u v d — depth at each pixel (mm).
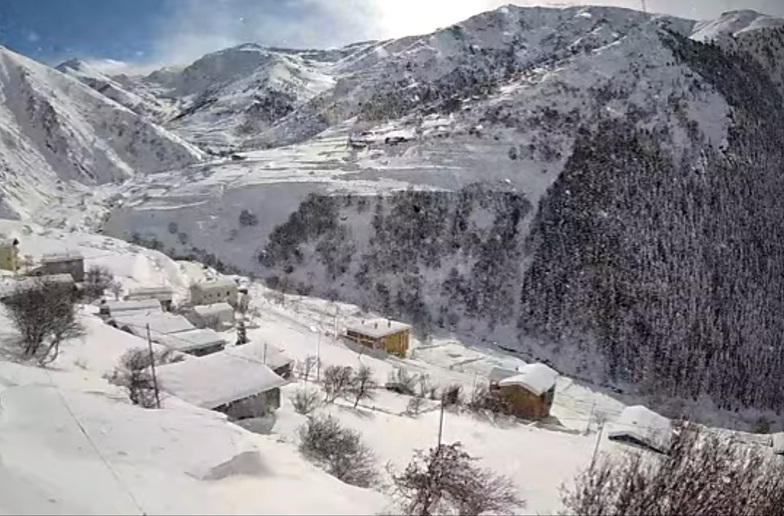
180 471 12258
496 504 13922
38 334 22938
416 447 22031
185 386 21578
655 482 10695
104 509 10164
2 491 9812
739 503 10531
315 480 13336
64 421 13781
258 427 21219
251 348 32250
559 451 23219
